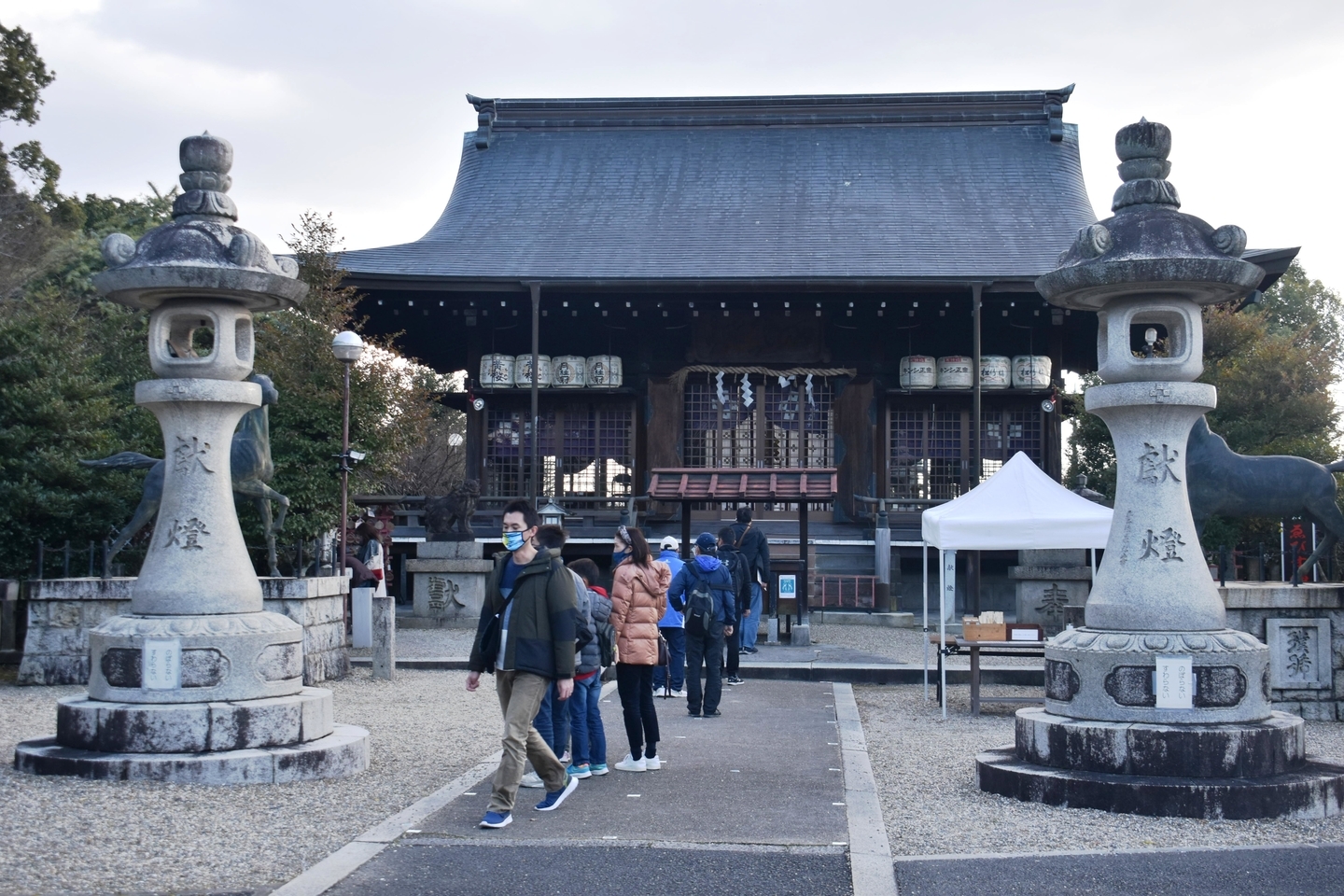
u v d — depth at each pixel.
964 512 12.00
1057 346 26.25
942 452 26.39
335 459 18.31
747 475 18.47
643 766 8.37
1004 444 26.23
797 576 18.05
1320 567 13.89
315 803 7.14
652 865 5.80
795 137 31.48
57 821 6.49
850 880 5.58
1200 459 11.34
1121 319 7.85
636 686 8.41
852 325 26.48
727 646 14.06
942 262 25.05
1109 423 8.01
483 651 7.02
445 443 43.66
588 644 7.87
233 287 8.09
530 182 30.44
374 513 23.84
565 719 8.26
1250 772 6.99
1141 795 6.88
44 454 15.44
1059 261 8.16
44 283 30.81
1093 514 11.77
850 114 31.64
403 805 7.17
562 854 5.99
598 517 25.86
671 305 25.83
